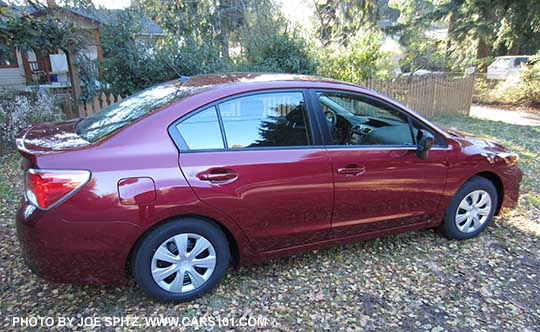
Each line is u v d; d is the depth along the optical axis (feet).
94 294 8.71
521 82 42.24
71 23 26.78
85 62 28.35
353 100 9.80
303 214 9.08
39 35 25.07
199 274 8.52
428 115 34.45
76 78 27.30
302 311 8.36
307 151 8.89
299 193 8.83
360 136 9.75
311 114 9.16
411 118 10.39
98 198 7.16
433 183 10.54
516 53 61.62
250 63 31.09
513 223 12.96
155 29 33.60
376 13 56.13
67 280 7.55
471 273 9.95
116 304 8.41
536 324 8.10
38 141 8.01
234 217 8.34
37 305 8.32
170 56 27.58
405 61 47.24
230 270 9.82
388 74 34.01
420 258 10.62
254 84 8.86
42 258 7.24
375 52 32.94
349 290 9.13
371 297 8.89
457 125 31.30
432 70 50.19
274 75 10.10
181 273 8.27
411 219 10.69
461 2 53.57
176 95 8.66
